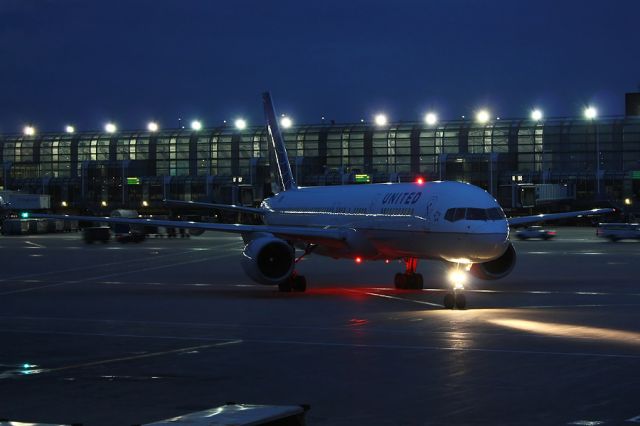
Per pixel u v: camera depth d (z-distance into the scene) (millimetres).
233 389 22516
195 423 11805
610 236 103000
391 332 31828
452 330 32125
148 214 178125
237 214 159375
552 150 167750
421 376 23719
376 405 20469
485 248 39562
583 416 19188
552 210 158625
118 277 59812
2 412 20406
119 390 22562
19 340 31219
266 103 72125
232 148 185375
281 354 27562
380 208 46531
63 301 44375
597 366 24797
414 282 48000
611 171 161125
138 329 33719
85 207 180875
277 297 45031
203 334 32156
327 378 23672
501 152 170500
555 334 30859
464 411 19766
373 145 177875
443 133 173500
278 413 12266
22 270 67062
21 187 194625
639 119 163625
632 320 34594
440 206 41594
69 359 27188
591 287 48688
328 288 49438
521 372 24047
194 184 183125
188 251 92000
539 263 67938
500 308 39062
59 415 20094
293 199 60594
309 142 181125
